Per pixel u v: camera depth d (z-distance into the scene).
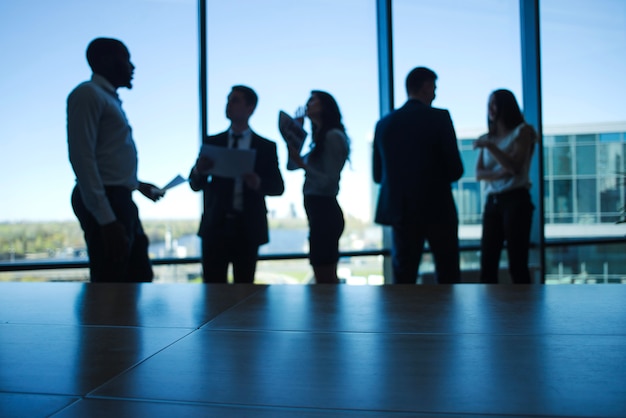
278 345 0.91
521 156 2.88
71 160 2.01
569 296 1.34
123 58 2.21
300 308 1.24
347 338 0.95
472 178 4.25
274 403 0.64
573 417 0.59
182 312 1.21
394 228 2.72
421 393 0.66
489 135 3.11
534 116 4.32
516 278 2.94
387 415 0.60
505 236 2.97
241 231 2.51
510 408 0.61
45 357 0.85
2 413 0.62
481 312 1.16
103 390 0.69
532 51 4.29
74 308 1.27
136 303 1.33
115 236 2.04
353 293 1.44
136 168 2.28
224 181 2.52
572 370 0.75
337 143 2.55
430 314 1.15
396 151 2.67
